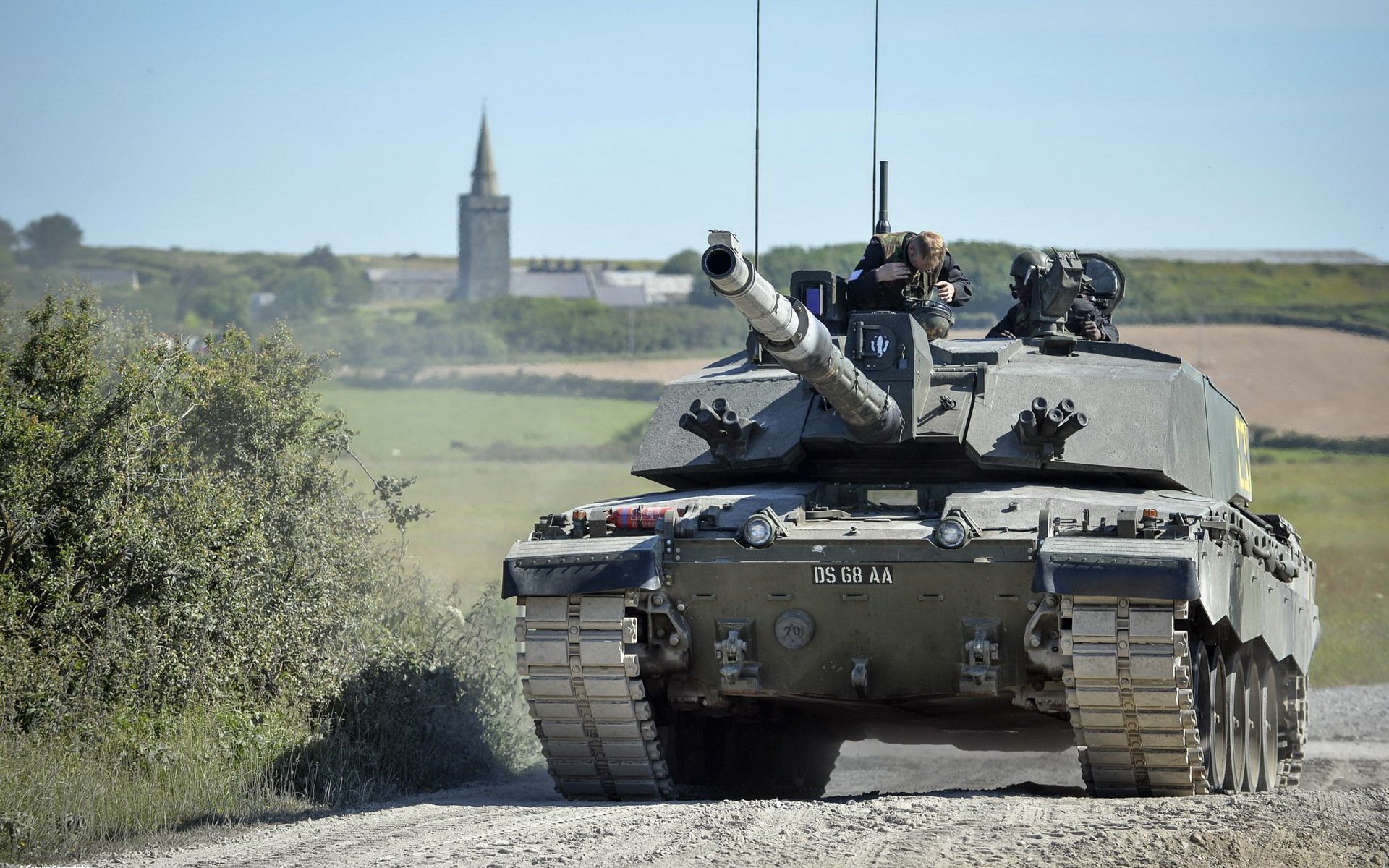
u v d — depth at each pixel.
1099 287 72.12
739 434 57.66
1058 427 54.25
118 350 68.31
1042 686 51.06
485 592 76.88
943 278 64.31
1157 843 39.47
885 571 50.12
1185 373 60.91
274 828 47.31
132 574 57.41
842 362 49.28
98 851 44.78
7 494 54.75
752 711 55.94
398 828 45.81
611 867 38.31
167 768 51.91
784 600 51.31
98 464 58.00
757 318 45.06
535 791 58.94
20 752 49.31
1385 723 92.31
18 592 55.09
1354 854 38.94
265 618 60.12
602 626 51.47
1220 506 53.62
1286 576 62.56
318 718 59.66
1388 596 141.75
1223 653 55.12
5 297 68.00
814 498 55.97
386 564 72.19
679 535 51.28
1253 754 60.38
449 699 64.62
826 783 67.12
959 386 57.41
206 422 66.31
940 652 51.19
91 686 53.72
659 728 57.06
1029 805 45.81
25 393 58.28
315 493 67.44
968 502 52.38
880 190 67.25
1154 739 48.94
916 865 37.59
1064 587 47.06
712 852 39.66
